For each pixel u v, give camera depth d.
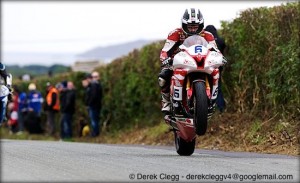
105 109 79.75
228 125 54.00
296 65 48.22
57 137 88.12
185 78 36.09
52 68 180.25
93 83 75.00
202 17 37.50
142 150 44.31
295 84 48.53
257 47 53.31
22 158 34.84
